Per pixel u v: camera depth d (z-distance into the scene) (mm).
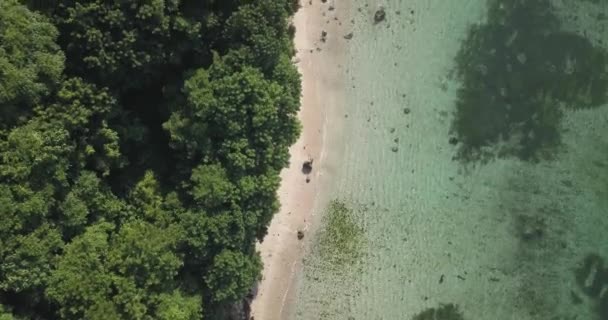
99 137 24141
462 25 32719
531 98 32750
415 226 31906
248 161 24812
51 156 22156
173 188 25844
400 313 31484
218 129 24625
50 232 22484
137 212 25406
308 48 32062
